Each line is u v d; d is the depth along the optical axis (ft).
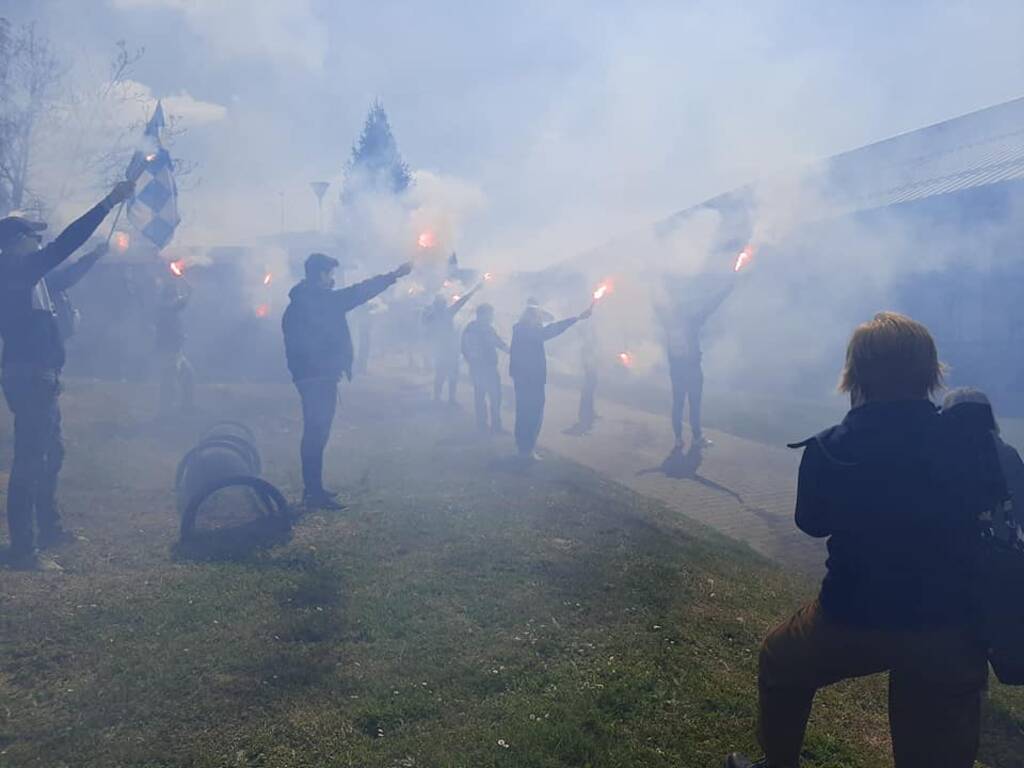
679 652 12.50
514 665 11.62
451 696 10.71
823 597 7.52
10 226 14.71
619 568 15.98
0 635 11.70
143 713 9.91
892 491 7.09
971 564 7.10
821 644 7.50
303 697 10.44
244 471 19.44
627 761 9.51
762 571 17.92
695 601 14.79
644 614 13.83
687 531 20.13
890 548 7.06
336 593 13.92
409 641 12.26
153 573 14.57
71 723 9.66
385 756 9.26
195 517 17.56
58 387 15.21
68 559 15.24
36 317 14.57
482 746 9.54
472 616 13.32
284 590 13.88
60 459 16.26
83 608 12.79
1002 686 13.75
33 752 9.07
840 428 7.61
